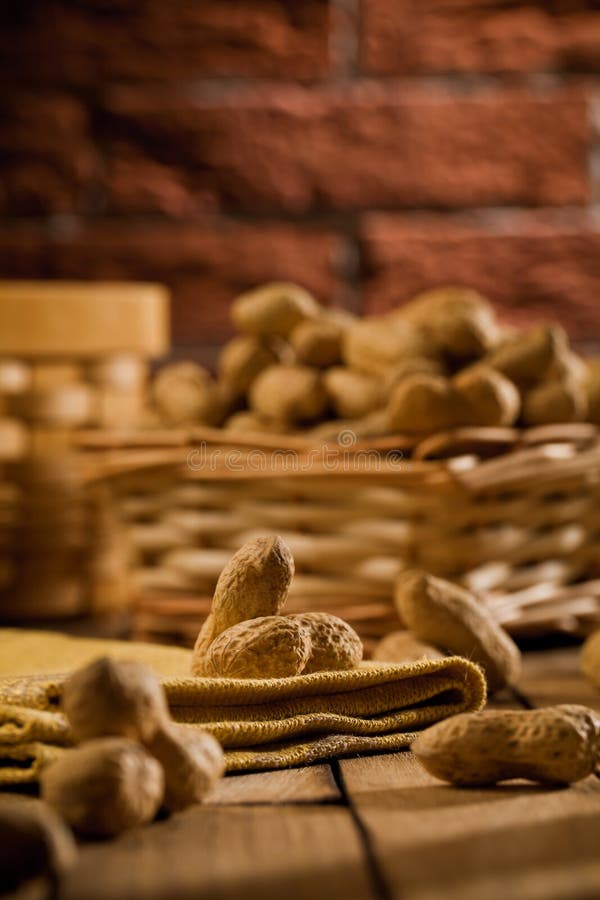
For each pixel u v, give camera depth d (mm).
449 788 371
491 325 560
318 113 718
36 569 642
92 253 725
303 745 392
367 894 304
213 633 411
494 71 718
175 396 578
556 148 717
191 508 540
